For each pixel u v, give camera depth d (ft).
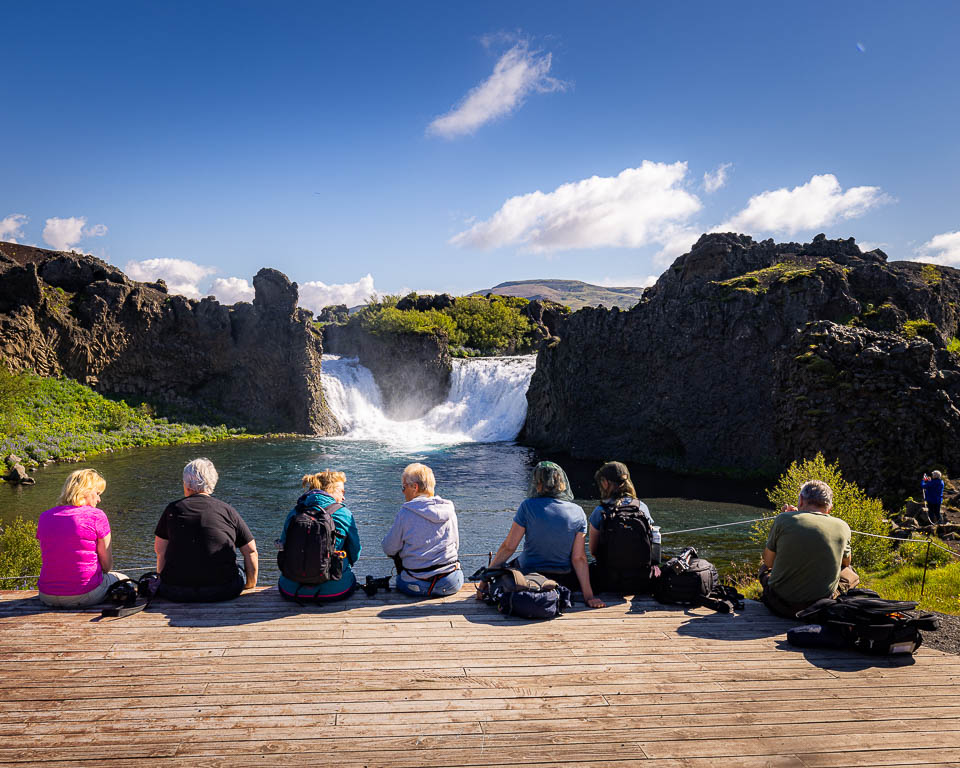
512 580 26.25
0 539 60.34
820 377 91.15
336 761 15.93
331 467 158.92
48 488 127.75
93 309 199.21
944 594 47.29
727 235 203.00
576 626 25.38
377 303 309.63
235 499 121.80
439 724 17.81
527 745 16.88
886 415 87.30
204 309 221.46
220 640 22.91
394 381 260.62
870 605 23.65
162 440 192.95
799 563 26.37
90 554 25.66
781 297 153.28
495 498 126.41
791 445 95.30
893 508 83.15
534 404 214.28
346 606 26.73
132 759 15.75
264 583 75.15
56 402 184.34
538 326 360.48
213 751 16.20
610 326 181.47
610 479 29.53
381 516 110.63
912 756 16.76
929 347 89.81
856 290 159.74
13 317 182.29
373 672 20.83
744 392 154.81
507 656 22.38
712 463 157.17
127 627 23.80
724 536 97.86
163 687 19.43
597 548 28.73
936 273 186.60
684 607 27.84
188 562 25.99
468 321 335.67
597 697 19.61
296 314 234.38
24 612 25.09
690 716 18.61
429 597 28.02
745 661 22.57
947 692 20.53
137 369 210.79
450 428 245.24
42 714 17.76
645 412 173.27
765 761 16.38
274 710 18.26
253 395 228.63
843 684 20.97
